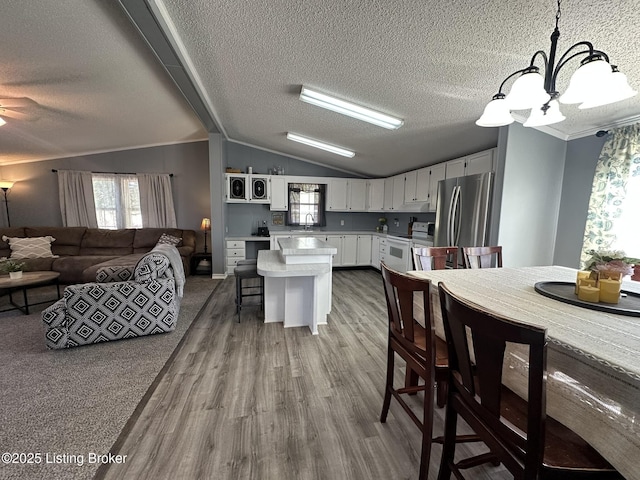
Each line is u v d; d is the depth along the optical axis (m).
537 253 2.81
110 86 3.04
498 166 2.70
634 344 0.84
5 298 3.63
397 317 1.42
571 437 0.88
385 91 2.46
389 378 1.57
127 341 2.52
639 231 2.26
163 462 1.31
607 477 0.77
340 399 1.79
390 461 1.35
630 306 1.15
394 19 1.62
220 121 4.24
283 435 1.49
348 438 1.48
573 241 2.72
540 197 2.76
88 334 2.38
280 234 5.46
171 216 5.45
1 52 2.28
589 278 1.28
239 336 2.67
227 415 1.63
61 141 4.51
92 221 5.19
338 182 5.81
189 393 1.82
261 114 3.65
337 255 5.75
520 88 1.22
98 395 1.78
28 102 3.16
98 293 2.39
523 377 1.05
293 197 5.76
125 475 1.24
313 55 2.12
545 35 1.54
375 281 4.95
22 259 4.20
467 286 1.50
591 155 2.58
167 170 5.46
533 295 1.34
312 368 2.15
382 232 5.91
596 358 0.77
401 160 4.54
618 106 2.13
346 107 2.78
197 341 2.55
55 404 1.69
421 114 2.79
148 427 1.52
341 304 3.68
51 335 2.27
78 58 2.48
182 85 2.72
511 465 0.81
